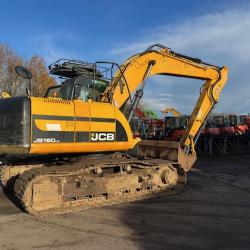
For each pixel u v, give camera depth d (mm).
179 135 26312
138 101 12023
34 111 9219
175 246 7277
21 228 8188
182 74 13336
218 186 13602
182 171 12602
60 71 10977
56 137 9516
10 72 41688
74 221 8734
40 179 9117
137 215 9383
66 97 10750
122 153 11859
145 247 7168
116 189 10547
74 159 11047
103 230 8125
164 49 12992
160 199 11203
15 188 9383
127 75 11961
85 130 10062
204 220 9062
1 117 9484
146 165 11453
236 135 29609
